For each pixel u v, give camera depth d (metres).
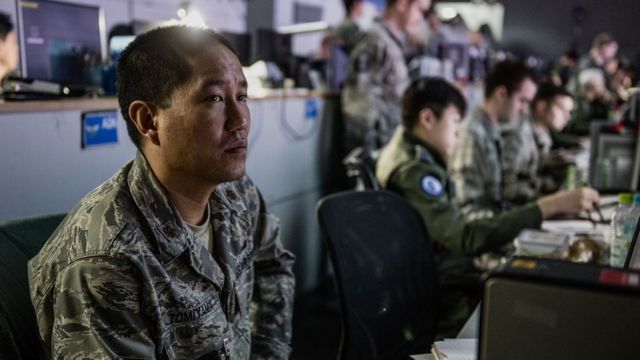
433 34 5.81
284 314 1.35
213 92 0.98
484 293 0.56
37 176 1.85
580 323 0.52
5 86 1.95
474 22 9.55
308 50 6.53
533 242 1.76
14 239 1.11
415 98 2.10
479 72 6.14
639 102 3.38
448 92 2.09
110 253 0.92
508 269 0.56
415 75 4.57
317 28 3.94
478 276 1.96
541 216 2.02
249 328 1.20
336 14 7.19
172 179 1.02
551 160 3.67
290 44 3.96
